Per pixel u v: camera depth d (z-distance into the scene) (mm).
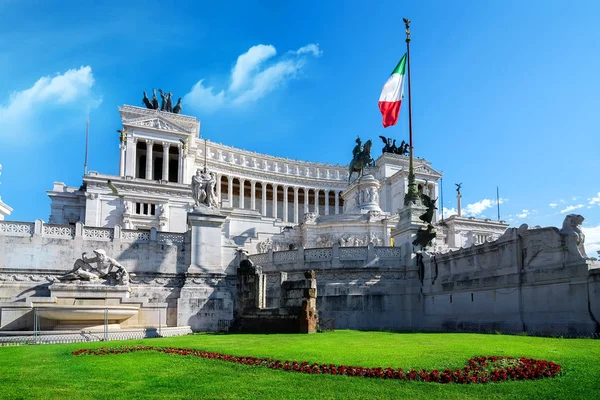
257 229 85375
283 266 39688
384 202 131500
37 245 34562
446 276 34344
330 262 38562
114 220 79250
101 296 30516
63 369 13930
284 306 28438
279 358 15516
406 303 37562
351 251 38875
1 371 13602
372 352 16578
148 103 116562
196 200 39656
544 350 16203
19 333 25609
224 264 39312
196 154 117062
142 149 113188
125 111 107375
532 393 10578
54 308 27359
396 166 134875
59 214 80875
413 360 14617
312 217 79062
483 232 101500
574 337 22281
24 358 16469
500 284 28484
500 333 25969
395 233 45125
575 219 24438
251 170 128750
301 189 141500
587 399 10016
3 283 33094
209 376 12727
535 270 26047
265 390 10969
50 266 34594
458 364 13820
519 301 26906
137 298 30859
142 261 36844
